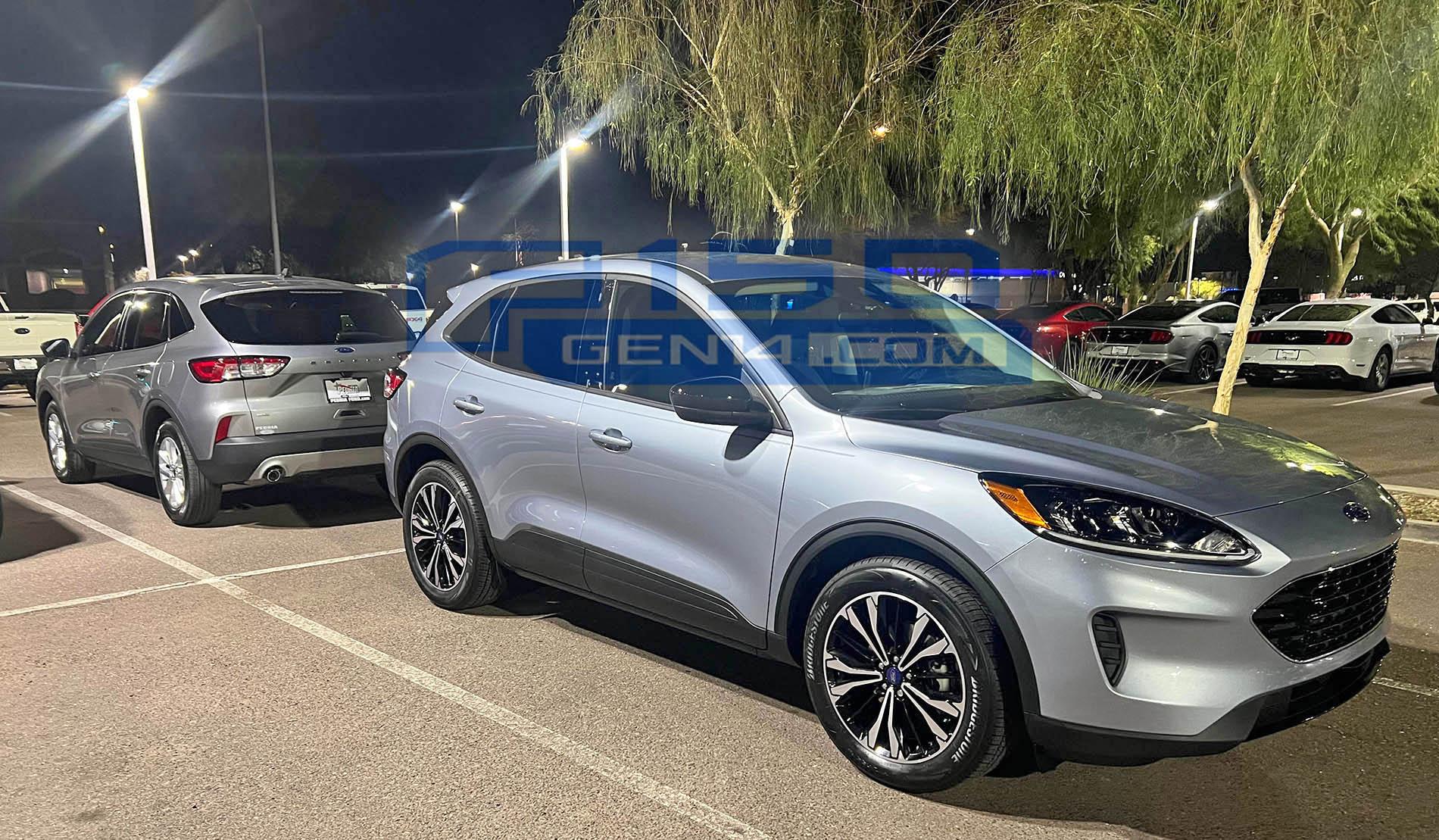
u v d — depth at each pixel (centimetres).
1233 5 640
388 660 439
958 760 300
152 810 311
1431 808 305
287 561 604
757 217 1084
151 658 440
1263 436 359
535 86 1118
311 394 647
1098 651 276
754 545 350
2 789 324
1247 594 270
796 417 346
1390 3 596
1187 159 764
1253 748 347
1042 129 770
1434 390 1402
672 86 1059
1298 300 2978
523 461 446
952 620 296
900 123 999
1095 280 3259
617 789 323
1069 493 286
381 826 300
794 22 944
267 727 370
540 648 455
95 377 759
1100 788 321
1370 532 299
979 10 871
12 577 568
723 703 394
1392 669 416
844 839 292
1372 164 648
